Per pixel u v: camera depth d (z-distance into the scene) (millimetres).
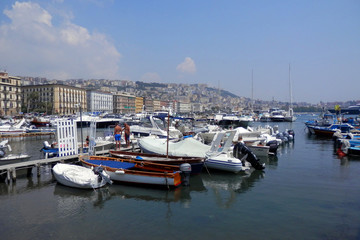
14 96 102125
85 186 12742
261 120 89875
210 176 15930
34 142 33781
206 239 8297
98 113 79562
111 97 156125
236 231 8805
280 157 22125
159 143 19016
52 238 8383
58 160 16375
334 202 11453
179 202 11500
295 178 15422
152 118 31953
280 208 10812
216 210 10625
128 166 14391
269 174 16375
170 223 9406
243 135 28625
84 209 10680
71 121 17703
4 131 37781
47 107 105875
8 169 14086
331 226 9188
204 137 27297
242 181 14922
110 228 9023
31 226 9195
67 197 12055
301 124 78375
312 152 24719
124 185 13672
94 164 14633
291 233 8695
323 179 15133
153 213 10305
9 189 13117
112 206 10992
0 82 95625
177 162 15195
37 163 15195
